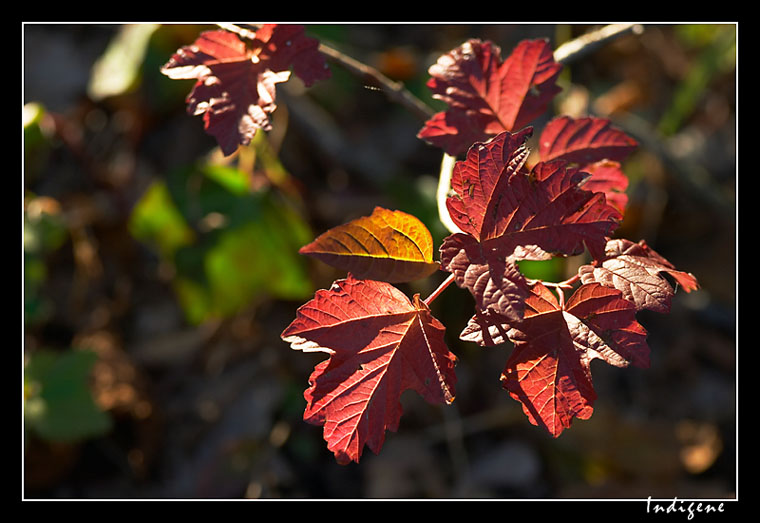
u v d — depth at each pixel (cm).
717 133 131
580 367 58
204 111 63
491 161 58
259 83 63
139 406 101
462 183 58
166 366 106
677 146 128
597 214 58
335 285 58
